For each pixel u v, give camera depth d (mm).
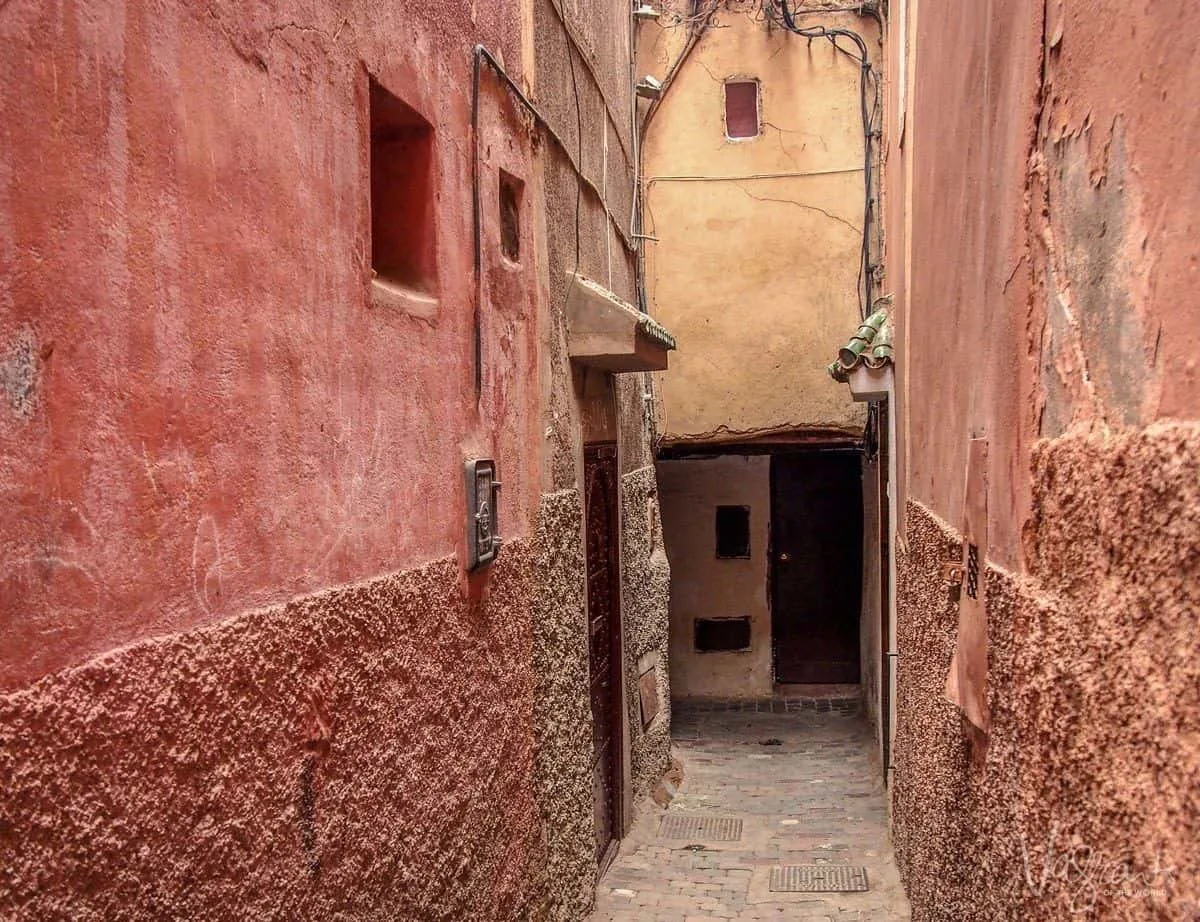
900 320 6336
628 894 5723
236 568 2115
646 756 7570
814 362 8977
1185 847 1367
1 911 1452
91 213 1690
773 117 9000
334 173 2600
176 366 1921
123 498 1766
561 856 4781
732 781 8344
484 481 3693
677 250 9086
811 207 8969
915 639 4852
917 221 5121
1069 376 2047
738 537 11203
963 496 3338
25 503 1538
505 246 4332
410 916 2943
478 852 3574
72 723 1610
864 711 10547
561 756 4797
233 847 2047
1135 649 1569
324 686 2455
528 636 4285
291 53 2371
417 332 3148
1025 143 2438
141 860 1764
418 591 3076
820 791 7945
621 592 6633
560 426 5031
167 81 1903
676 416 9094
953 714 3416
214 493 2041
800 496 11336
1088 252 1946
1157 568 1490
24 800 1505
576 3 5766
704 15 9031
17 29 1529
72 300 1643
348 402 2658
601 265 6625
